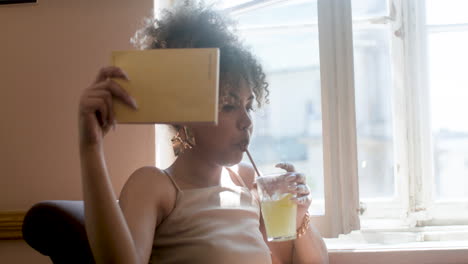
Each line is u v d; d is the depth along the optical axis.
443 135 1.64
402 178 1.60
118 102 0.80
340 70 1.51
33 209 1.04
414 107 1.58
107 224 0.83
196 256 1.06
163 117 0.79
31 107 1.48
